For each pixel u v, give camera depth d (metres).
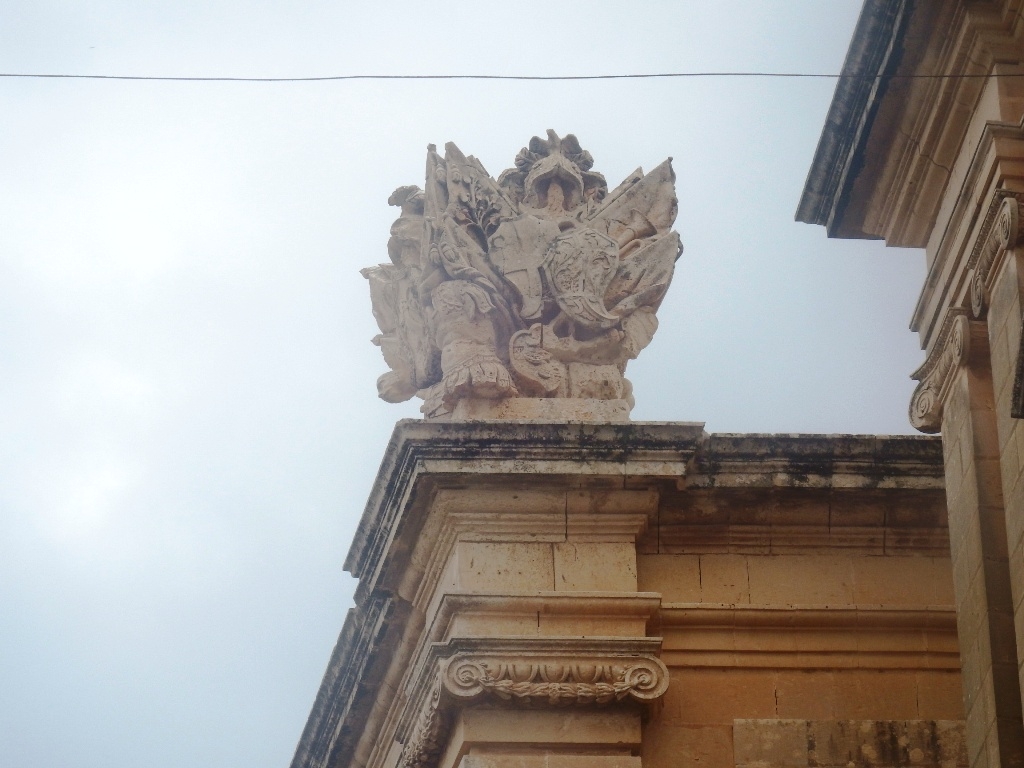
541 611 15.03
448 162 17.30
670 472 15.44
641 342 16.72
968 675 13.23
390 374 17.59
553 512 15.47
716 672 15.35
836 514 15.84
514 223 16.92
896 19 13.93
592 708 14.77
